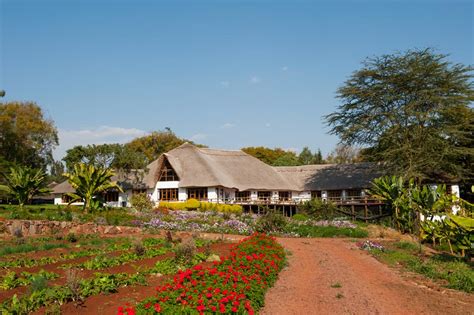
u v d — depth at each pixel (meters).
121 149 51.69
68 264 14.36
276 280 14.26
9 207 32.72
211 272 11.66
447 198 24.67
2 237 22.36
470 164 48.28
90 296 10.61
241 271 12.66
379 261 18.78
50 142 61.38
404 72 45.53
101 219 28.67
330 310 11.17
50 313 9.21
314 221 33.94
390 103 46.97
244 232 29.27
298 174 61.25
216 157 58.47
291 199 52.91
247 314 9.60
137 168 52.50
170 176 53.84
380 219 38.28
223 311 8.77
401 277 15.55
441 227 22.78
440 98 43.91
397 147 44.72
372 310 11.26
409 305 11.84
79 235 23.70
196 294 9.66
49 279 12.16
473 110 47.94
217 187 51.59
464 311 11.42
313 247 22.91
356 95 48.25
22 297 9.97
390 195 33.69
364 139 48.19
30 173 33.34
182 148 57.50
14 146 57.12
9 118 56.44
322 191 56.53
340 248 22.72
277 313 10.80
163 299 9.41
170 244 19.59
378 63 47.06
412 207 29.48
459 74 45.41
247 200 52.88
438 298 12.66
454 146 45.50
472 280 14.19
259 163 61.19
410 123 45.25
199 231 28.25
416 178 44.81
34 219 27.38
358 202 44.00
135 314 8.70
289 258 18.86
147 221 31.27
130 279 12.05
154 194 53.59
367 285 13.98
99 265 14.10
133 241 19.45
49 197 65.81
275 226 29.91
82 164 35.16
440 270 16.28
